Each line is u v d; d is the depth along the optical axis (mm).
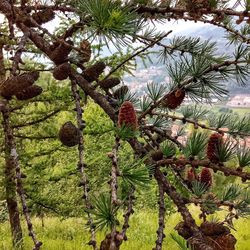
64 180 9273
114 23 1942
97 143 9070
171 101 2484
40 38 2459
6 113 1959
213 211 2178
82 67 2467
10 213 8164
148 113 2477
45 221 12656
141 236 11250
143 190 1943
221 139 2174
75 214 9367
